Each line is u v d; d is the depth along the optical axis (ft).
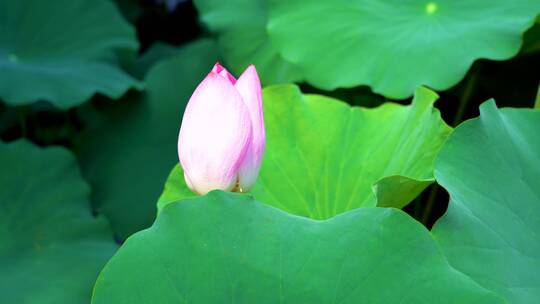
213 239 4.83
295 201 5.51
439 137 5.27
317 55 6.05
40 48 7.85
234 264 4.80
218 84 4.95
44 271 6.51
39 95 7.04
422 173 5.23
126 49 8.09
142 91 7.41
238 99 4.96
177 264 4.80
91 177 7.40
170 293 4.77
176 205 4.87
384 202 5.22
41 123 8.79
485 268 4.84
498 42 5.74
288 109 5.65
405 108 5.54
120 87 7.26
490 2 5.91
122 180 7.20
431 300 4.71
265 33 6.57
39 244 6.63
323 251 4.80
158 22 9.59
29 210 6.77
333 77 5.98
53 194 6.92
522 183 5.02
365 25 6.05
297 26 6.16
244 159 5.00
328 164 5.55
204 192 5.04
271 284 4.77
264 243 4.82
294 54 6.09
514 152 5.07
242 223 4.85
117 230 7.03
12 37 7.85
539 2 5.80
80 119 8.13
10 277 6.45
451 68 5.75
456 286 4.72
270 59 6.48
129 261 4.82
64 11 8.04
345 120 5.61
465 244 4.87
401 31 5.97
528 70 6.18
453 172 5.00
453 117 6.29
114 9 8.23
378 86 5.85
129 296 4.77
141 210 7.02
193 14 9.46
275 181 5.54
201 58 7.30
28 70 7.41
